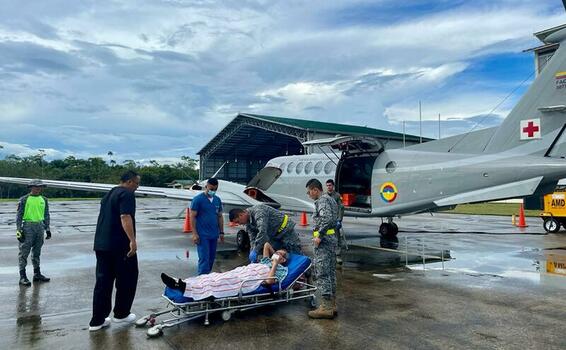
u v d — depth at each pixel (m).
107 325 4.98
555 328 4.80
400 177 11.27
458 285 7.00
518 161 9.62
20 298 6.22
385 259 9.59
